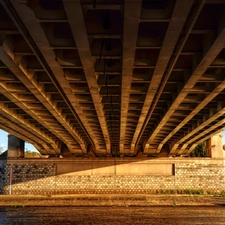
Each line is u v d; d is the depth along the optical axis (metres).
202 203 47.75
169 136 44.25
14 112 31.38
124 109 26.88
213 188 57.91
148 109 27.62
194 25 13.52
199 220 35.78
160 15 12.14
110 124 35.84
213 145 59.25
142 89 22.47
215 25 13.52
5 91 22.66
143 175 58.22
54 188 58.09
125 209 43.72
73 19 12.09
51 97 26.00
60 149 57.88
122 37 13.98
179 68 18.58
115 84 21.12
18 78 19.44
